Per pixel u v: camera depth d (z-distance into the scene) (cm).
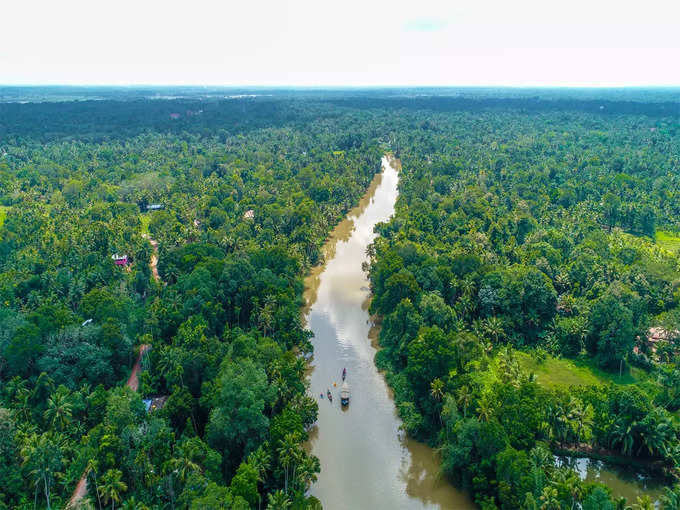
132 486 8575
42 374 10181
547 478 8162
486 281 14188
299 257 17925
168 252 17012
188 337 11525
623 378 12219
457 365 10944
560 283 15512
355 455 10269
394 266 15062
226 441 9175
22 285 14900
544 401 9538
